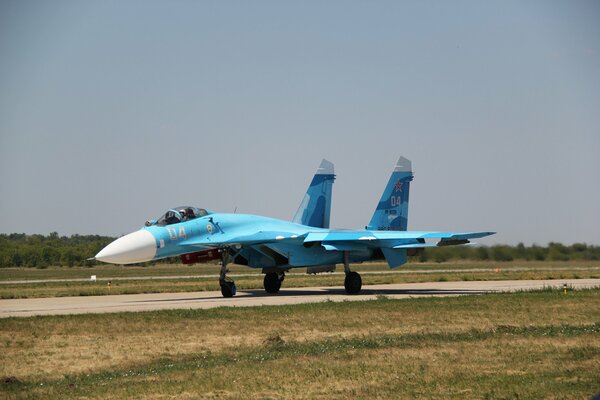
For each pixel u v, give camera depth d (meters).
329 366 44.78
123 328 59.19
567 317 65.25
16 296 96.06
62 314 68.25
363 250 98.94
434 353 48.53
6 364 46.41
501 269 181.62
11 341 53.69
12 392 39.66
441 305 74.00
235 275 169.88
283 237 94.19
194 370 44.31
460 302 76.69
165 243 88.69
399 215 108.25
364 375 42.50
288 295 94.81
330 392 39.00
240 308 71.88
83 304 81.94
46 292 102.12
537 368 44.03
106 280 147.25
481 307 72.19
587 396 37.28
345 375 42.53
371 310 70.06
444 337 54.69
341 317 65.38
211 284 122.81
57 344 52.56
